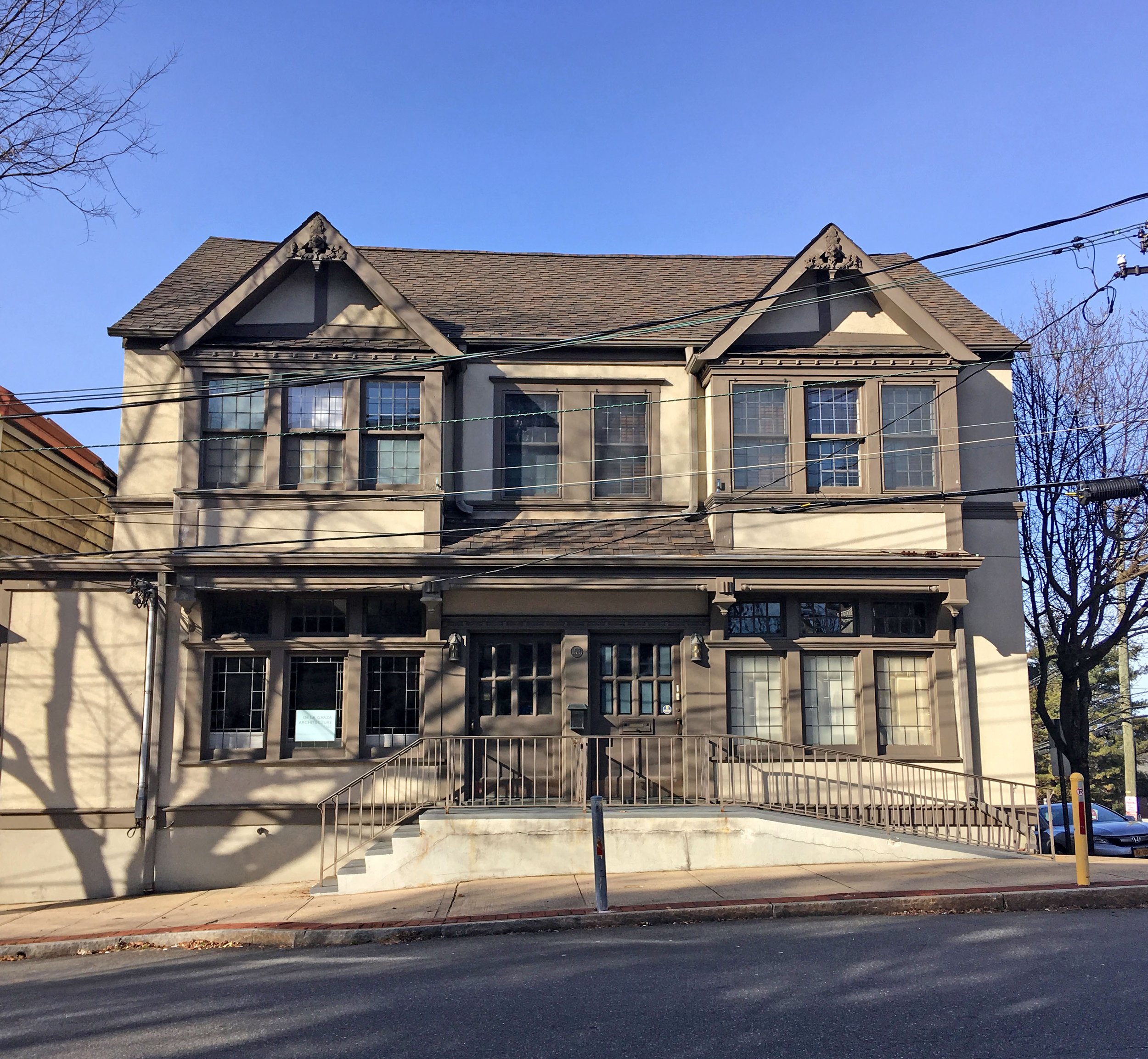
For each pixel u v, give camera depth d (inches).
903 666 599.5
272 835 566.6
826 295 606.9
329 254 585.6
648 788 577.6
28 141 478.6
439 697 577.9
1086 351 787.4
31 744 566.9
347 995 311.0
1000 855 534.9
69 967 395.5
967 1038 253.0
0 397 640.4
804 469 587.8
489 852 502.9
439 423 587.2
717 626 589.0
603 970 329.1
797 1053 244.4
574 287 705.0
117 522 593.3
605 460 621.0
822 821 526.6
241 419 587.5
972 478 618.8
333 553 566.3
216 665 585.6
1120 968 316.5
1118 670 1464.1
